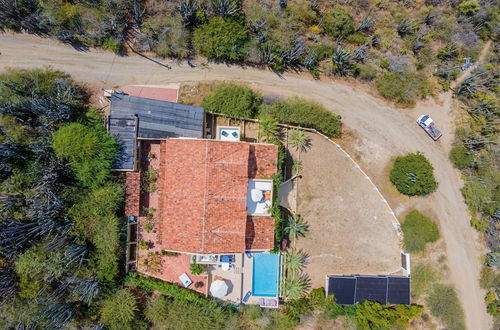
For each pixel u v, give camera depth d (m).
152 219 32.72
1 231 27.22
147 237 32.88
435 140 35.75
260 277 34.06
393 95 35.00
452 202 35.91
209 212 27.53
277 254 33.75
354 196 35.16
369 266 35.25
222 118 33.59
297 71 34.50
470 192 35.22
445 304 35.62
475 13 35.56
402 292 34.19
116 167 30.78
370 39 35.00
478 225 35.69
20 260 28.27
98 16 31.12
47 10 30.39
